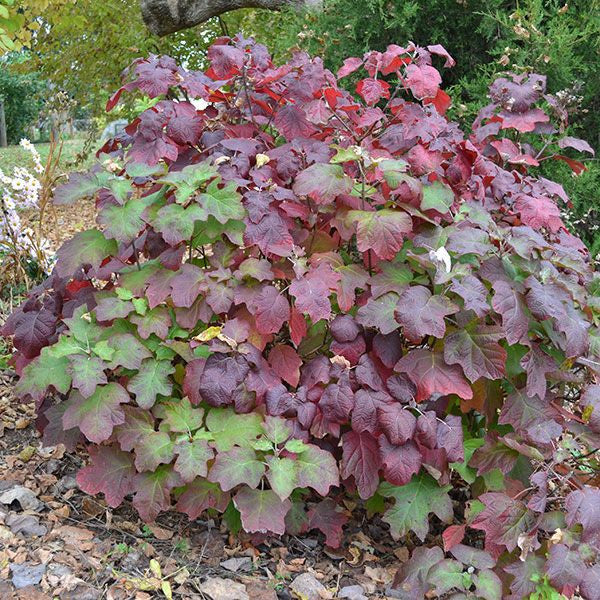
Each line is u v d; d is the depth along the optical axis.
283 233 2.59
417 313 2.34
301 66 3.06
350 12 5.57
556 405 2.61
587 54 5.22
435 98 3.21
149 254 2.88
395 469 2.40
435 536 2.93
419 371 2.47
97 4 10.25
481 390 2.60
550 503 2.62
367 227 2.50
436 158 2.74
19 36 6.19
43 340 2.92
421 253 2.64
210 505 2.54
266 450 2.39
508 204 3.09
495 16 5.30
